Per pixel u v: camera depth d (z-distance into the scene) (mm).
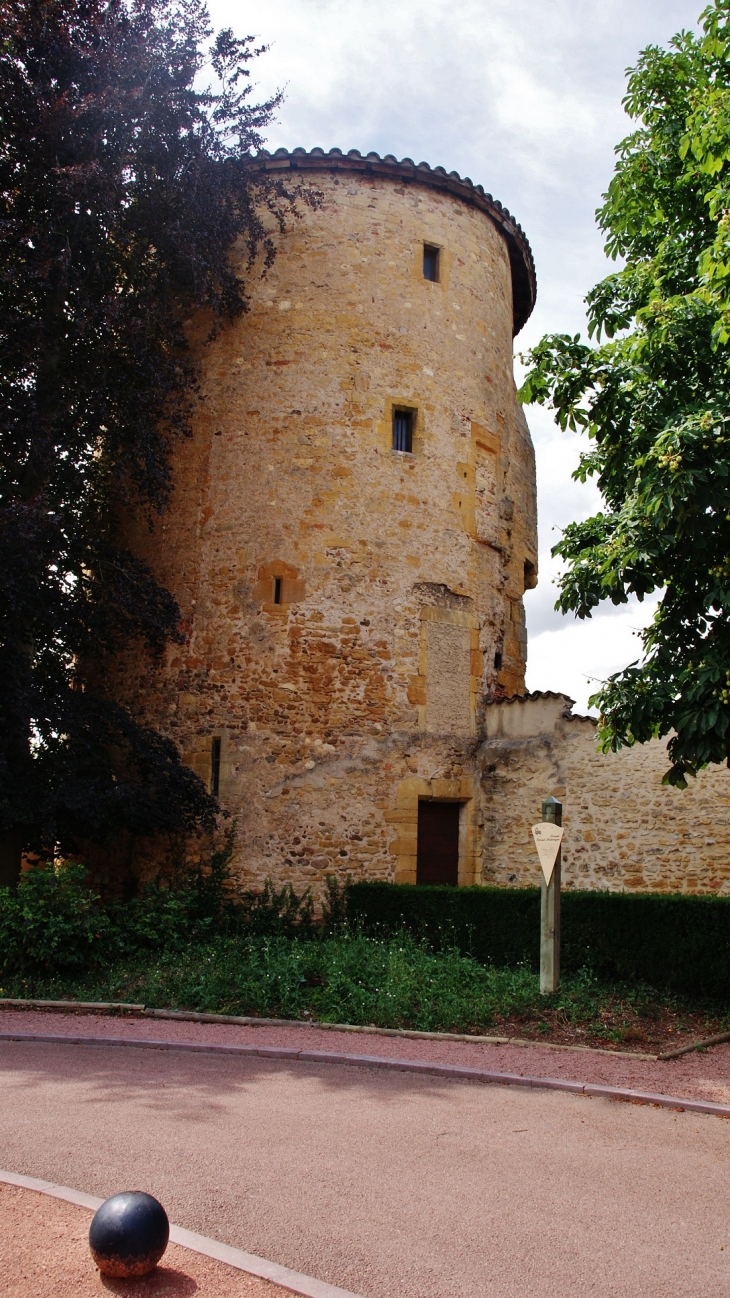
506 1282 3605
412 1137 5320
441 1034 8031
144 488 12945
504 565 15953
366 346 14461
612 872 12109
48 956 9727
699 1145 5414
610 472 9000
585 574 9000
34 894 10180
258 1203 4211
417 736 13828
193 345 14781
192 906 12258
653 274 9477
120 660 14539
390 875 13297
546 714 13648
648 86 9891
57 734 12008
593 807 12516
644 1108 6191
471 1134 5438
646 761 12141
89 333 12133
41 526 11344
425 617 14219
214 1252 3656
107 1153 4773
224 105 13742
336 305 14469
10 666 11539
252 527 13898
